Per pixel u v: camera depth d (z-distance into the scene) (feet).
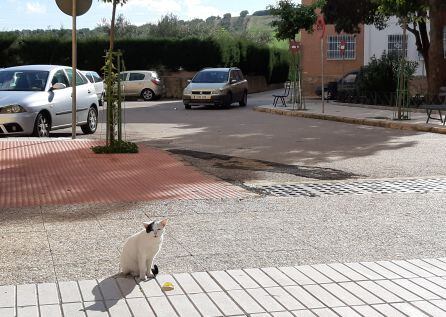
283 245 21.12
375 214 25.63
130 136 55.67
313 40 123.65
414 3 80.53
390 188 31.35
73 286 16.89
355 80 99.55
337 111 80.28
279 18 111.04
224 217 25.03
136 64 140.56
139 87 126.21
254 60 156.25
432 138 53.57
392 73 90.84
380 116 71.61
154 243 17.24
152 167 37.32
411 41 120.06
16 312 15.11
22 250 20.42
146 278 17.47
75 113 48.85
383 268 18.63
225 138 54.19
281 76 185.68
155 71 136.36
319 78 124.26
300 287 16.97
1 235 22.21
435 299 16.17
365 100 92.99
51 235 22.26
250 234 22.50
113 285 16.99
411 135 56.18
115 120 42.24
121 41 139.33
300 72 85.25
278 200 28.22
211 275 17.88
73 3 47.19
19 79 52.85
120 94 42.34
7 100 48.52
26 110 48.47
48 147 43.68
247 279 17.56
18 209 26.40
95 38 138.31
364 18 105.19
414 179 34.12
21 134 48.96
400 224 24.03
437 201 28.12
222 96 92.94
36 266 18.79
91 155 40.75
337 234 22.57
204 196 29.09
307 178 35.01
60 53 137.08
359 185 32.19
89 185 31.91
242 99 100.37
